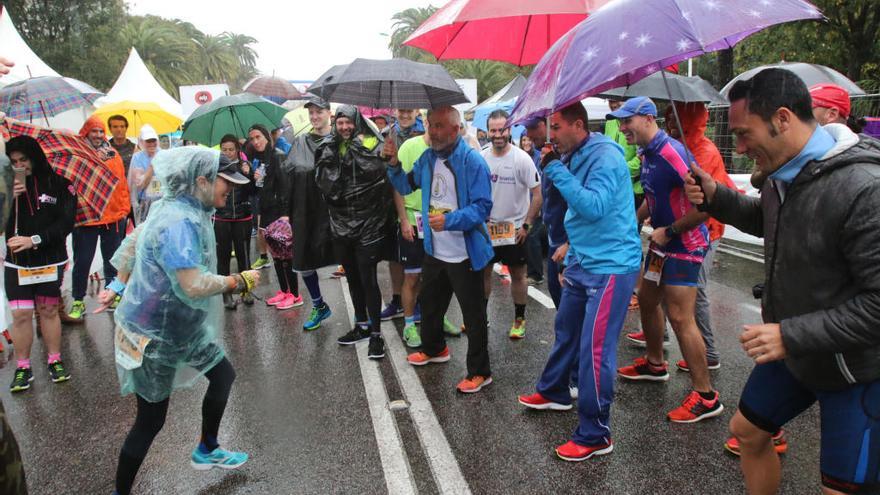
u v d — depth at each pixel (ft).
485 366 13.70
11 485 4.99
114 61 97.55
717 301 20.31
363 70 12.10
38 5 89.71
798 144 6.10
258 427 12.32
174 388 9.50
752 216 7.72
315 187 17.92
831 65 49.08
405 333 17.20
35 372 16.19
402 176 14.08
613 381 10.39
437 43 12.93
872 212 5.49
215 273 9.72
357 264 16.40
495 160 16.15
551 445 11.10
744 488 9.53
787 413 7.25
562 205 13.17
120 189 22.15
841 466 6.13
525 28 12.51
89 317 21.54
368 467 10.61
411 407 12.94
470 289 13.33
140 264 8.95
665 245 11.58
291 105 48.47
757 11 6.99
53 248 15.16
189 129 24.00
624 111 11.55
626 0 7.77
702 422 11.72
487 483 9.96
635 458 10.53
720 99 14.47
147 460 11.13
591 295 10.34
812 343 5.76
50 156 15.38
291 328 19.19
